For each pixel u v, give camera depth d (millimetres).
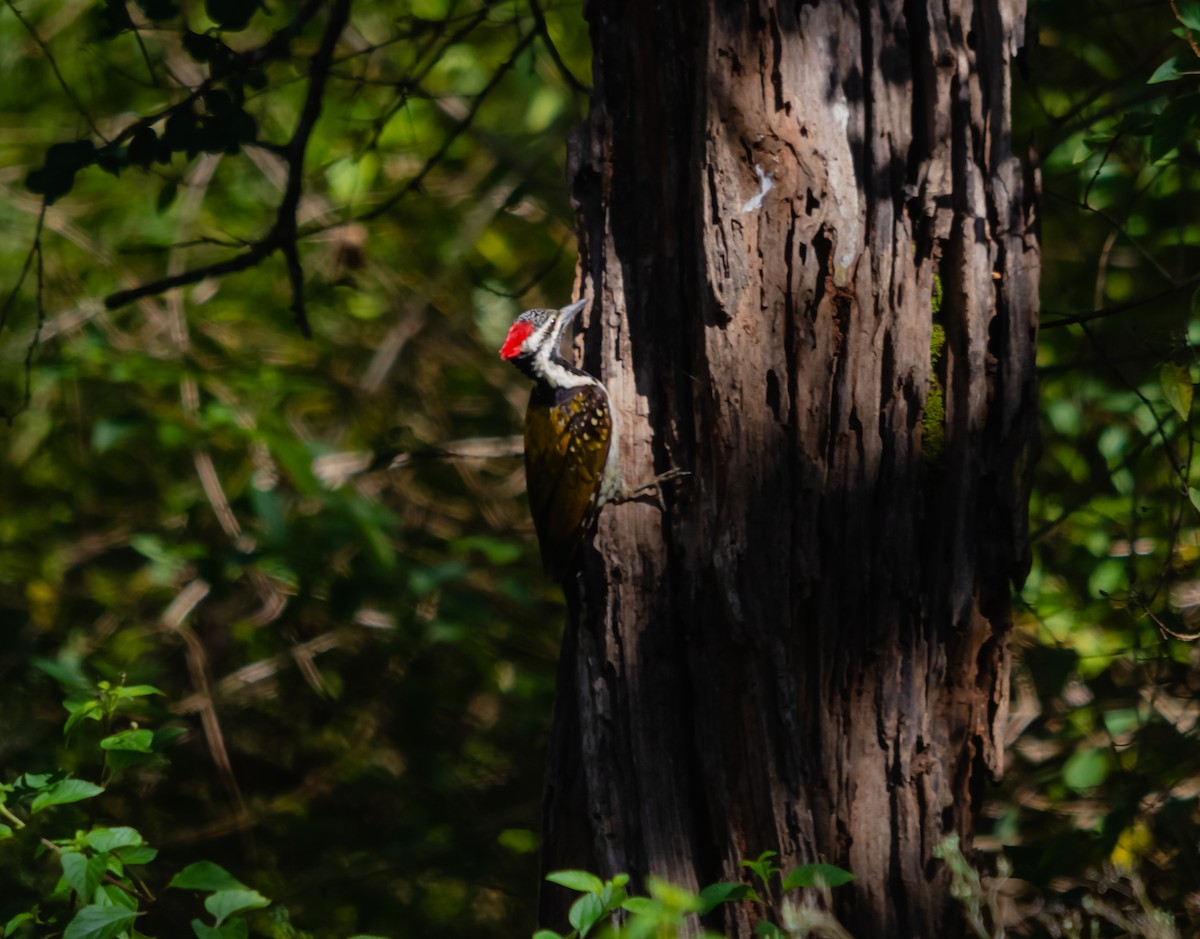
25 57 18328
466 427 19797
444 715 17094
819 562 7023
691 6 7238
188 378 13672
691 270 7289
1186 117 8766
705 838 7172
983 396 7180
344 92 17547
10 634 14805
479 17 12594
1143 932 7531
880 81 7098
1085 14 12562
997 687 7355
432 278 19484
